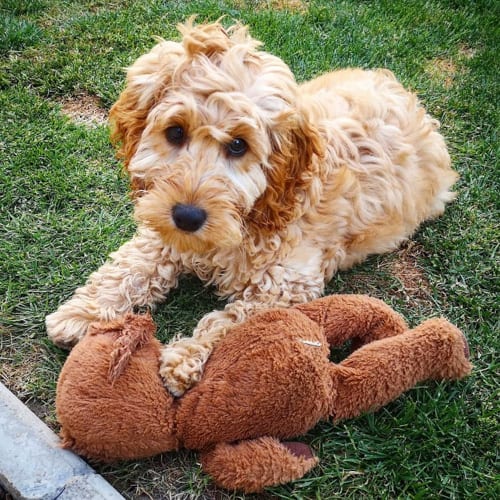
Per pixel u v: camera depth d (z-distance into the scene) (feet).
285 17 3.59
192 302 2.07
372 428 1.72
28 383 1.79
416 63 3.41
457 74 3.39
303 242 2.02
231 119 1.60
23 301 2.01
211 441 1.55
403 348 1.71
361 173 2.18
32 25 3.24
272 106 1.66
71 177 2.46
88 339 1.59
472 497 1.62
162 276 2.01
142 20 3.42
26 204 2.35
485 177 2.71
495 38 3.70
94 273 2.01
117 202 2.39
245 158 1.68
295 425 1.57
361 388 1.66
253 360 1.56
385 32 3.62
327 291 2.20
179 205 1.62
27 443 1.55
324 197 2.05
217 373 1.58
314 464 1.60
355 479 1.64
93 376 1.51
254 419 1.53
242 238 1.80
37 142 2.60
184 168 1.64
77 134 2.65
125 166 1.88
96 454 1.54
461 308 2.17
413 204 2.34
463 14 3.89
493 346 2.02
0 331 1.91
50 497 1.45
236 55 1.64
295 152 1.79
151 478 1.60
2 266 2.10
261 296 1.93
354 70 2.66
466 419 1.79
